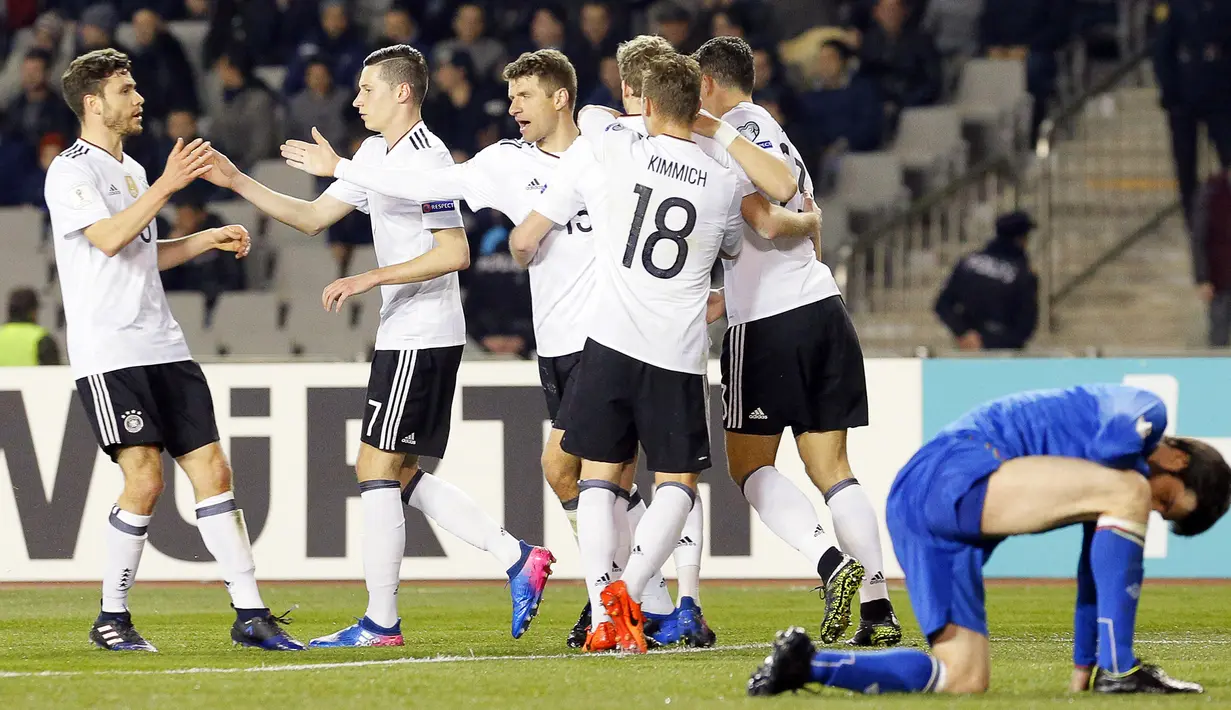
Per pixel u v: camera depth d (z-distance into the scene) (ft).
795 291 58.18
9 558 88.99
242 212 138.72
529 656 54.65
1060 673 48.88
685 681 46.24
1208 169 131.95
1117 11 153.38
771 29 150.71
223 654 56.08
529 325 117.08
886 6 144.66
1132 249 138.62
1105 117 143.23
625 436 53.98
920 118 142.92
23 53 165.99
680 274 53.01
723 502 88.99
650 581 59.67
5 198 147.23
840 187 139.95
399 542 58.85
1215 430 88.22
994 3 148.66
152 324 57.82
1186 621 71.26
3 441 89.04
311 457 89.40
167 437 58.29
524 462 89.45
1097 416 42.09
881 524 90.17
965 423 43.11
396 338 58.23
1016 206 130.93
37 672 49.90
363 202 61.72
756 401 58.75
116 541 57.72
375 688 45.06
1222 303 124.26
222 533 58.03
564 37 143.23
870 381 90.33
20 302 103.96
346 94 143.95
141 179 59.67
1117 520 41.09
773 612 75.66
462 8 146.00
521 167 56.49
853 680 41.86
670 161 52.95
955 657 42.73
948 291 117.29
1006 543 90.58
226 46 153.58
